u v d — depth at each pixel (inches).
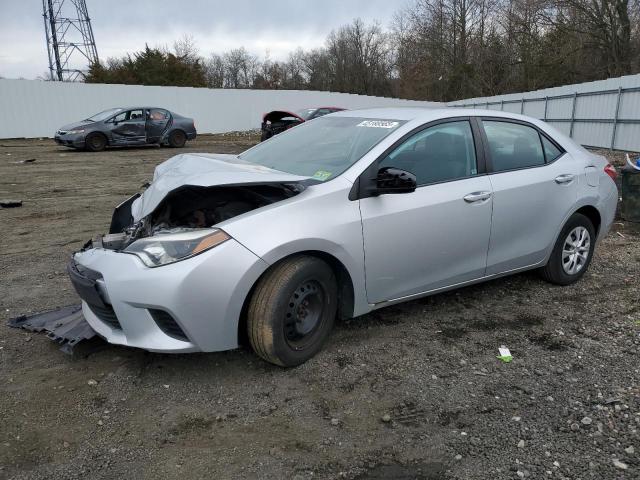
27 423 113.2
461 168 161.3
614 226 287.4
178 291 117.5
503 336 155.3
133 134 730.2
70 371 133.4
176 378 130.6
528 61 1481.3
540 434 111.4
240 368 135.2
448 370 136.3
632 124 705.6
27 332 153.9
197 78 1881.2
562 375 134.3
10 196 384.8
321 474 99.7
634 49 1147.9
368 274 141.8
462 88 1775.3
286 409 119.2
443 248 154.9
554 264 189.3
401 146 150.2
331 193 135.5
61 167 542.6
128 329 124.2
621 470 100.7
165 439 109.0
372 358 141.3
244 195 143.6
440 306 175.6
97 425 113.0
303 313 135.2
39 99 911.7
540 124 189.6
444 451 106.3
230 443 108.0
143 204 145.9
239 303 123.6
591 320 166.6
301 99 1285.7
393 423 115.0
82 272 133.6
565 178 183.5
